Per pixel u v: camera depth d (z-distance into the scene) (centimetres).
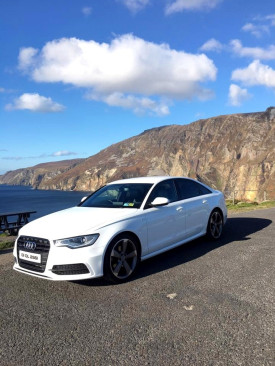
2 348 287
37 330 319
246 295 380
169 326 313
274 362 249
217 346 275
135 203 527
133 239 472
